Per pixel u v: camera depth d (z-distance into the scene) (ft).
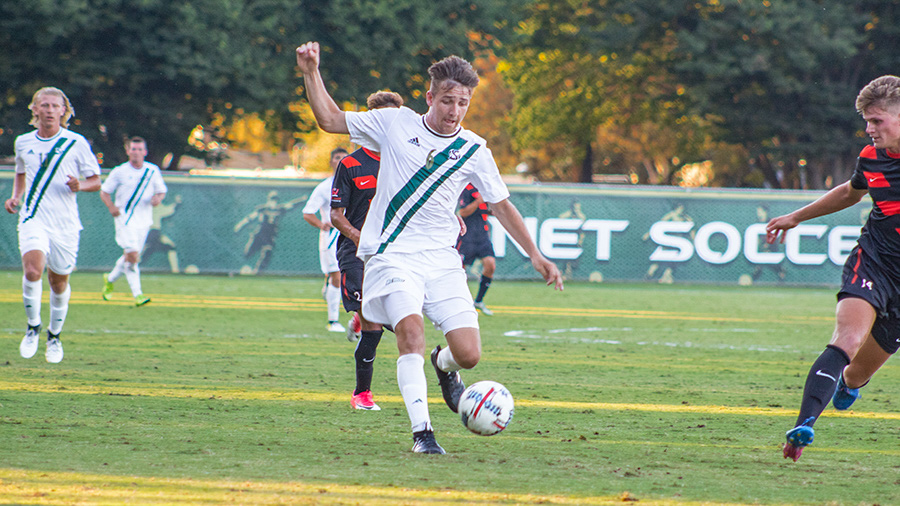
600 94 410.31
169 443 46.85
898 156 46.37
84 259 193.36
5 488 36.60
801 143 332.80
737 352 101.40
